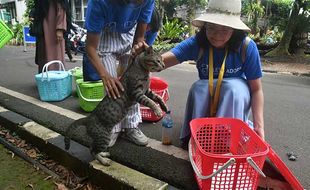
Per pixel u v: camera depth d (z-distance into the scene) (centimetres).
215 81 246
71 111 358
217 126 233
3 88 470
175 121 346
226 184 187
